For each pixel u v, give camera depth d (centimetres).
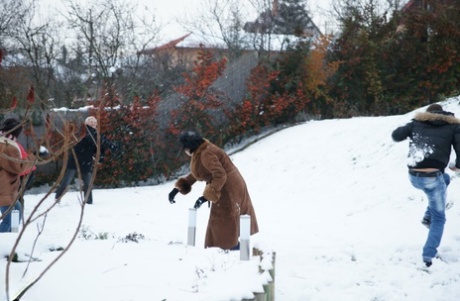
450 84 1888
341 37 1933
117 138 1418
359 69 1878
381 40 1977
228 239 626
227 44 2247
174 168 1512
